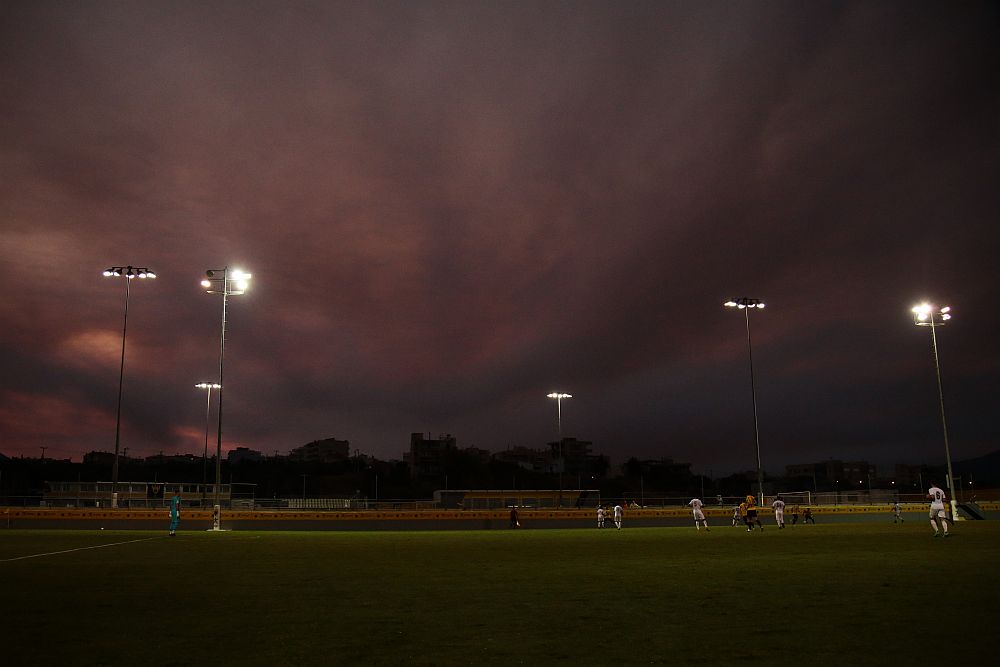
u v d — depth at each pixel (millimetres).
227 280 51219
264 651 9453
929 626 10539
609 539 34188
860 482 187250
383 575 18141
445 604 13180
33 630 10906
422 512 58406
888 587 14539
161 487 78250
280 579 17328
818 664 8453
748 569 18438
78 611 12609
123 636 10445
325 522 56094
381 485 140625
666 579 16594
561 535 39406
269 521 55219
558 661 8781
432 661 8852
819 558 21297
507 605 12984
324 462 173750
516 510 56500
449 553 25672
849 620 11039
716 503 77875
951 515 47312
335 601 13656
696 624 10922
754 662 8586
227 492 78062
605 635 10234
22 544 30562
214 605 13234
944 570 17547
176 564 21344
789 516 62750
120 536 37750
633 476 164875
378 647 9633
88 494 74062
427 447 191750
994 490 88375
